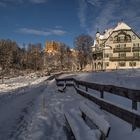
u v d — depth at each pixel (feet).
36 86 79.82
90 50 338.34
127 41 259.19
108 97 32.40
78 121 19.02
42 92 59.11
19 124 26.22
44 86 78.59
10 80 129.39
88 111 18.37
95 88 32.22
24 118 29.04
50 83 91.76
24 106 37.73
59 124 25.58
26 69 385.29
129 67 258.98
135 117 15.19
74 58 425.69
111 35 267.59
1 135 22.41
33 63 411.75
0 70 280.72
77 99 40.52
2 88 76.69
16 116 30.27
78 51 343.67
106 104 22.62
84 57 341.00
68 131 21.80
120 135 17.48
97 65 291.99
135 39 256.73
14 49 402.31
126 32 258.98
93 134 15.23
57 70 318.45
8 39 416.05
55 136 21.57
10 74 220.23
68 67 410.52
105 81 71.72
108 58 269.03
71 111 23.52
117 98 30.25
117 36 263.70
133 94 17.35
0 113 32.48
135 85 47.85
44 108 34.09
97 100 27.27
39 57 435.53
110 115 22.63
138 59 255.91
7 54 343.05
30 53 428.56
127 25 260.62
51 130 23.50
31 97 49.37
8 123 26.76
